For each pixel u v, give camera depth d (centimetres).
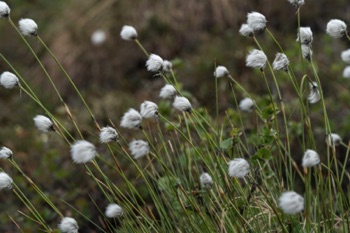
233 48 790
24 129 675
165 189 381
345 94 615
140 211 345
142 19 887
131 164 523
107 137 315
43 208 509
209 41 836
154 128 562
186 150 399
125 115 322
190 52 848
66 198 518
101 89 821
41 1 980
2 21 967
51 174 546
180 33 866
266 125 348
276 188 369
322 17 840
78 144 296
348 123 545
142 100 728
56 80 853
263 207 358
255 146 380
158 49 859
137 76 834
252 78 689
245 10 876
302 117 323
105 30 882
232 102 661
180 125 401
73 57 869
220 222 334
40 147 607
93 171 537
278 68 322
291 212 255
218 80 721
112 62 856
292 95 632
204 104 677
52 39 909
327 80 661
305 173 290
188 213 349
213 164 362
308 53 327
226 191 356
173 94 344
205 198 359
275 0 864
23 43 924
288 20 850
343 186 477
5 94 805
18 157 588
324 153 520
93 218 502
